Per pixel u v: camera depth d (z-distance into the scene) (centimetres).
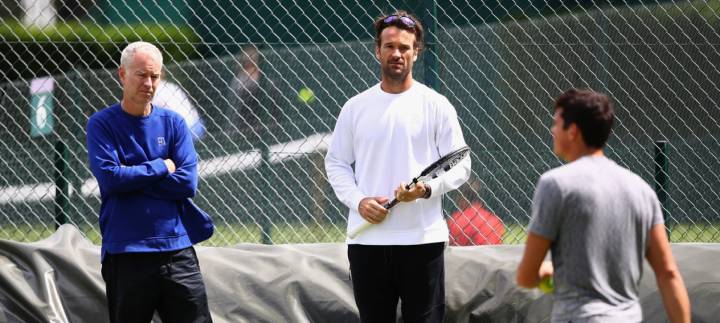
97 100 2408
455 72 2581
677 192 2698
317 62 2514
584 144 1345
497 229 2511
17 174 2341
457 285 2155
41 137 2359
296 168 2475
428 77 2422
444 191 1762
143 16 2836
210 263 2131
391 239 1761
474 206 2531
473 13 2998
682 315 1337
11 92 2362
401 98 1797
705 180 2727
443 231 1794
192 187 1788
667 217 2467
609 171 1325
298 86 2506
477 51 2595
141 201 1752
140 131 1773
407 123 1783
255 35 2944
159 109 1811
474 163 2559
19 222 2336
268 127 2483
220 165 2453
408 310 1791
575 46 2738
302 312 2103
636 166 2719
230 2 2911
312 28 3030
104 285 2077
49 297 2044
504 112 2595
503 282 2147
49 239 2127
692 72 2862
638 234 1317
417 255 1770
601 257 1293
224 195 2448
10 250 2077
